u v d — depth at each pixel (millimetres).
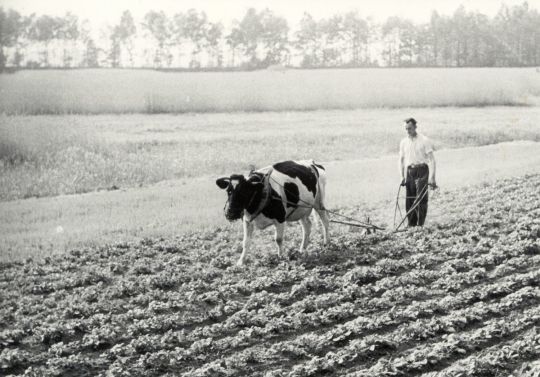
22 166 21641
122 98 26812
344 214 18938
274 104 29875
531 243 15023
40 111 24547
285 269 13664
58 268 14312
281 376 9164
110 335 10617
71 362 9680
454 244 15602
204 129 26734
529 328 10828
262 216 14031
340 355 9773
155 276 13320
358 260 14266
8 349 10195
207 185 21828
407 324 10875
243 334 10539
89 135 23766
